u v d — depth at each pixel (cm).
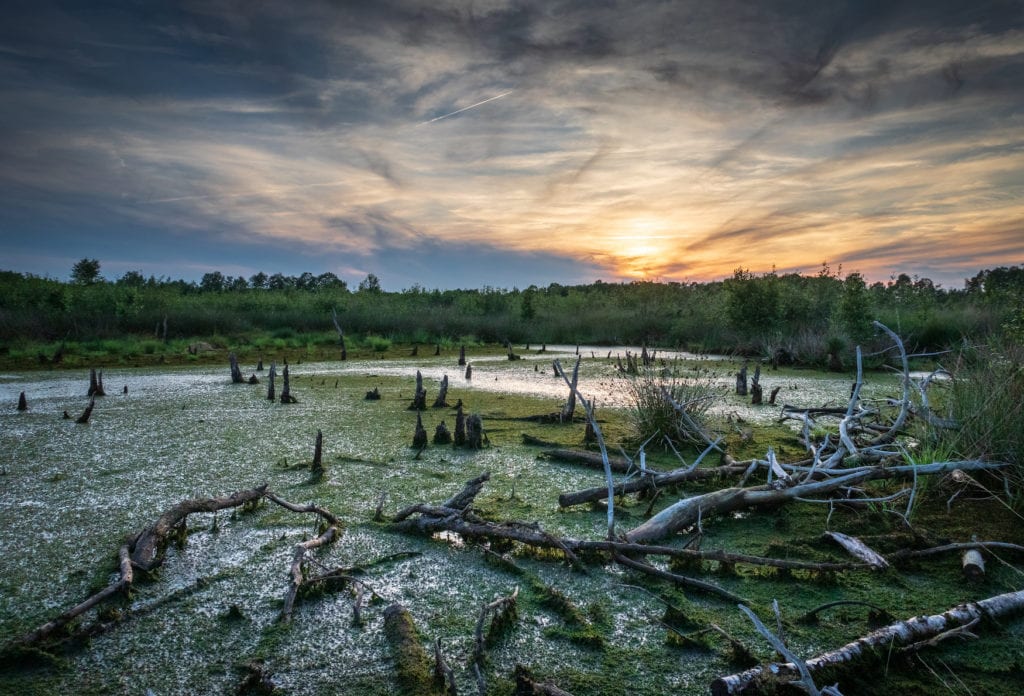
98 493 560
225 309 2562
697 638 325
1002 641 314
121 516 504
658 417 723
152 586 388
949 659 299
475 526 449
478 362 1662
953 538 439
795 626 335
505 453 702
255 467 643
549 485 586
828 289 2020
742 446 708
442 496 554
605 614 354
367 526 486
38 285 2359
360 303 2775
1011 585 377
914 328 1630
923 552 410
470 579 399
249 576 402
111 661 310
